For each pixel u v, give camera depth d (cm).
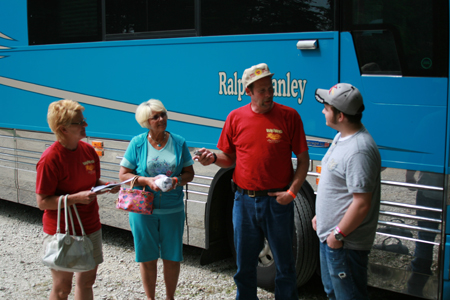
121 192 337
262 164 315
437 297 334
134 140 354
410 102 332
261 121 315
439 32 320
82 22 518
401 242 344
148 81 470
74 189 304
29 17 565
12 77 594
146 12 464
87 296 317
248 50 400
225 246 467
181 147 354
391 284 354
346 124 273
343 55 354
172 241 356
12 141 611
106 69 502
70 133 292
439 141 324
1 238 568
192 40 432
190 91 441
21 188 614
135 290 426
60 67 542
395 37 334
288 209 324
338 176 273
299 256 388
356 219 261
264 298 411
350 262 275
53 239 288
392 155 341
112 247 541
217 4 416
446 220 325
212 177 438
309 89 371
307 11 369
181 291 423
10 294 414
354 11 348
